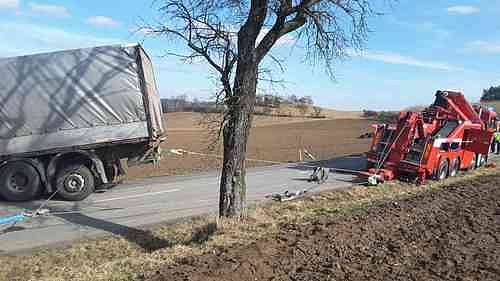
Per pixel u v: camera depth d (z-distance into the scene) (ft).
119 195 43.65
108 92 43.09
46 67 42.22
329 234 27.14
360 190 43.16
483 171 57.57
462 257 24.35
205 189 46.19
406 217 32.42
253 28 26.32
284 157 80.84
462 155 53.26
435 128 50.67
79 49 42.80
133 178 55.26
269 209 34.65
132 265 22.75
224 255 23.08
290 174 56.08
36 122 42.06
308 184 47.93
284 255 23.53
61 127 42.37
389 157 48.80
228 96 26.94
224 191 28.04
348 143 116.57
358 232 28.02
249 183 49.32
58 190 41.47
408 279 21.12
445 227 30.25
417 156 47.03
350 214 33.01
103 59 43.06
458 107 53.93
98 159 42.47
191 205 38.29
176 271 21.20
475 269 22.61
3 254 26.07
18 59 41.91
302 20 26.96
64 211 37.01
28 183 41.63
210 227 27.73
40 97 42.06
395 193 42.24
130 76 43.52
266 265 22.09
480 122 55.16
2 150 41.70
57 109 42.29
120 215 35.17
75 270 22.91
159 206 38.11
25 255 25.80
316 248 24.67
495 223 31.63
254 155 85.40
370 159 50.31
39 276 22.53
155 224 32.12
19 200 41.70
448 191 43.19
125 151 45.60
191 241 26.99
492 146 69.97
